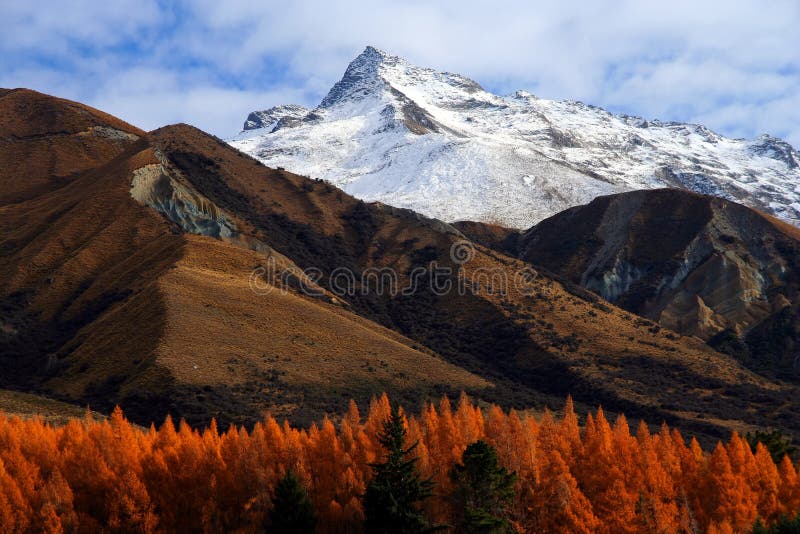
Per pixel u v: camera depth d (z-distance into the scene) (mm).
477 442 79750
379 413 95375
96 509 80562
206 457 84750
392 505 74500
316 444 88875
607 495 83375
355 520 79188
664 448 94938
